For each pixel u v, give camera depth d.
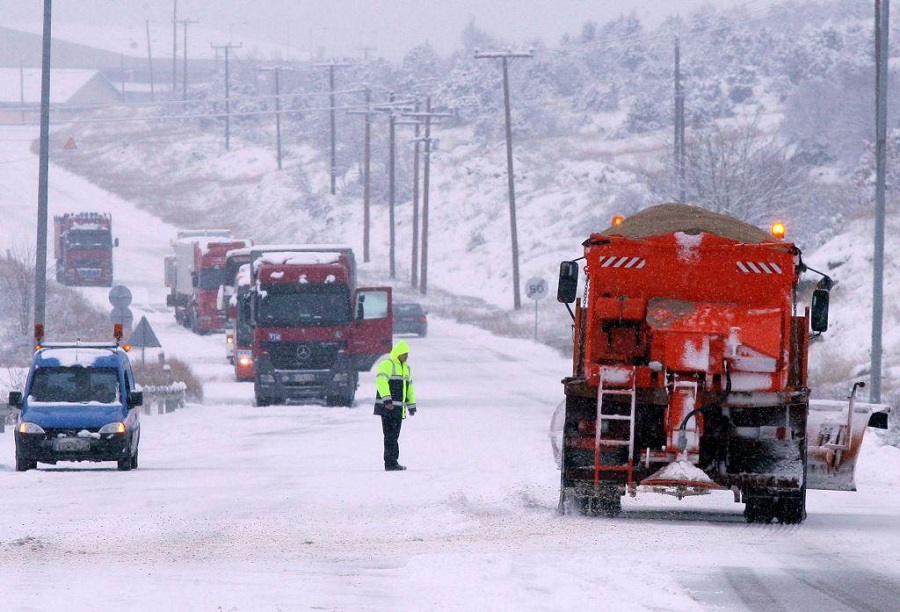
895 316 156.62
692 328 52.47
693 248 53.25
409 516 51.91
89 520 50.62
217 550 42.25
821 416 55.81
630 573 36.88
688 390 51.84
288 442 95.25
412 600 32.03
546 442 91.75
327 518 51.34
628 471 51.69
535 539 45.41
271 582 34.84
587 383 53.25
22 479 68.56
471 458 80.19
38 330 81.44
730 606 33.28
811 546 45.12
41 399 76.94
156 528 48.19
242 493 60.72
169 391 125.12
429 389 153.50
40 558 40.09
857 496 65.25
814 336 54.75
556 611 30.97
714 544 45.06
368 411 126.50
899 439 86.38
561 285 54.44
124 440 75.00
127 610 29.98
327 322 130.00
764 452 52.12
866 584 37.06
